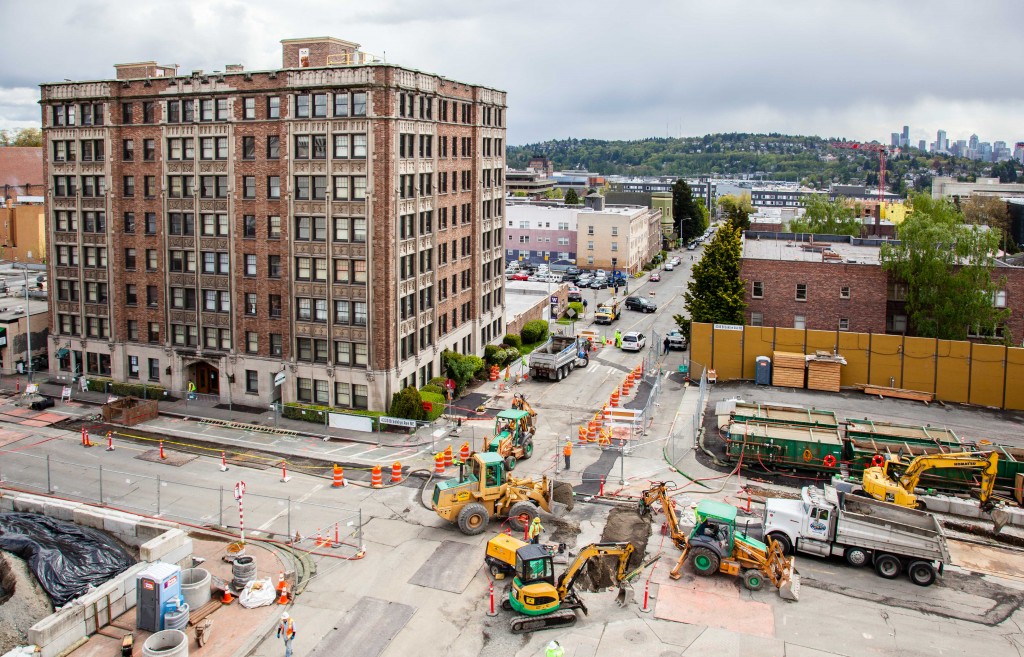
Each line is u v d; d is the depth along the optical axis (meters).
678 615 32.25
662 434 54.88
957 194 188.50
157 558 34.03
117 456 50.72
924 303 69.06
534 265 147.25
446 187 65.75
